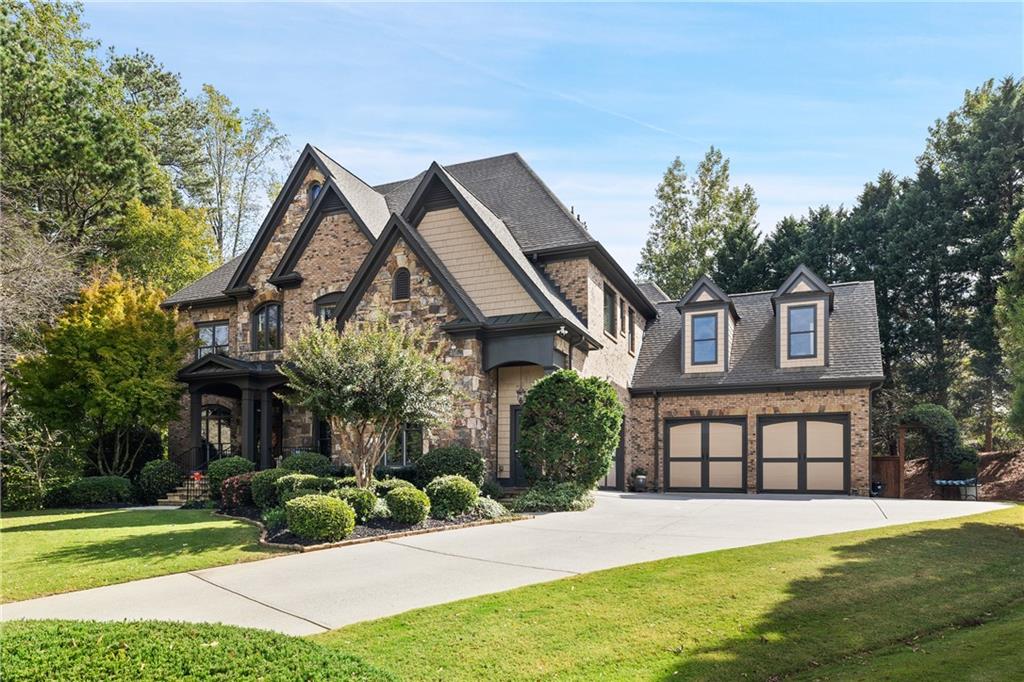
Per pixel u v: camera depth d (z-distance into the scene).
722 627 7.00
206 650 4.77
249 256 23.25
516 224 21.72
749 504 16.55
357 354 13.80
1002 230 29.44
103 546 11.11
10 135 25.70
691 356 24.14
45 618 7.15
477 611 7.34
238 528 12.76
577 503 15.25
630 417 24.08
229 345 24.44
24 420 22.47
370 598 7.93
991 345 29.31
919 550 10.09
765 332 24.45
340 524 11.40
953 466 23.25
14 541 11.64
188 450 23.73
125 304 21.91
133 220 32.09
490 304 18.94
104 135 28.45
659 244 46.47
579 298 19.92
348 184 22.92
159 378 21.08
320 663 4.74
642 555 10.01
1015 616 7.52
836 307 24.55
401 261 18.95
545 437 16.14
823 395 22.05
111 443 22.67
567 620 7.12
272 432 23.59
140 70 40.28
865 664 6.15
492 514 14.01
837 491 21.53
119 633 5.09
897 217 32.94
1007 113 31.00
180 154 41.19
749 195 45.22
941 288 31.44
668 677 5.90
